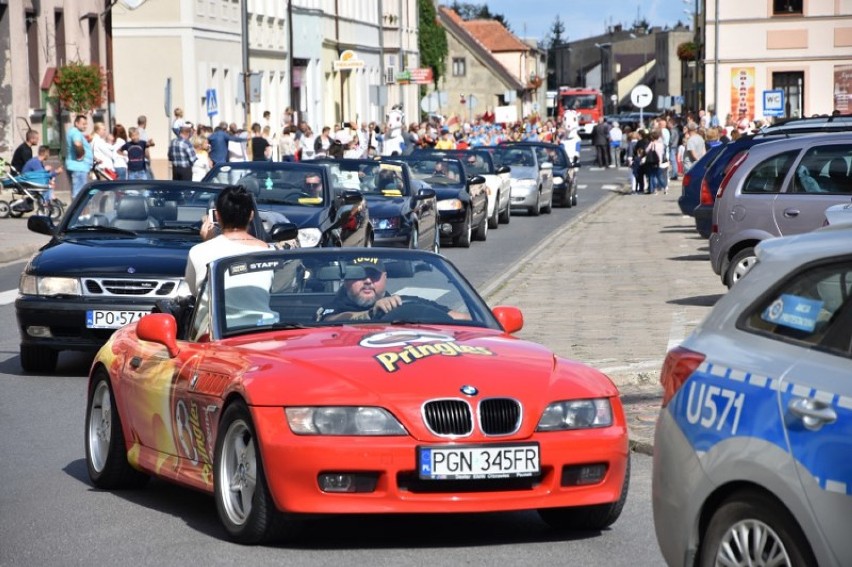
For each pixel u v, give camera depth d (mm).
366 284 11227
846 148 22656
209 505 11305
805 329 7234
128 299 17625
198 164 46938
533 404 9508
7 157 54000
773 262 7578
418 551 9672
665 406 7781
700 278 28391
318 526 10422
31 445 13883
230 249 13281
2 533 10414
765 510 7082
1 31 53844
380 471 9266
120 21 66875
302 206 26000
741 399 7258
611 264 32000
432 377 9555
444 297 11258
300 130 59906
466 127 91875
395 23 116062
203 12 68938
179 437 10805
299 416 9383
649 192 68062
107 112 63562
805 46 87250
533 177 51844
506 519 10648
